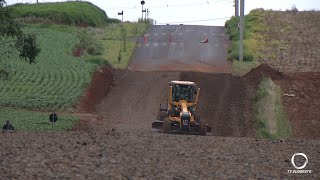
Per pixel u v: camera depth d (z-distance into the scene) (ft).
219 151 212.02
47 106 481.05
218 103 506.89
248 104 507.30
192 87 347.36
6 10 380.58
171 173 159.53
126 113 482.69
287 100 506.89
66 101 497.46
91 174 154.10
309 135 397.39
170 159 186.60
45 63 655.76
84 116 453.58
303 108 480.64
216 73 645.92
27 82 559.79
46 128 375.45
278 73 612.29
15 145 209.05
